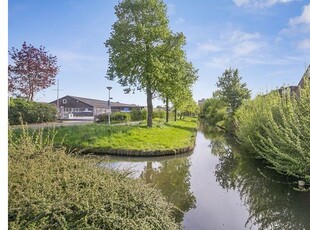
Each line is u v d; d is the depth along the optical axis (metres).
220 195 7.48
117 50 19.55
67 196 2.90
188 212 6.13
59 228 2.56
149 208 3.41
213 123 44.06
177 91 21.16
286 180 9.22
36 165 3.22
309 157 7.02
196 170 10.88
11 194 2.66
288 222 5.66
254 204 6.77
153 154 13.13
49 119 23.17
